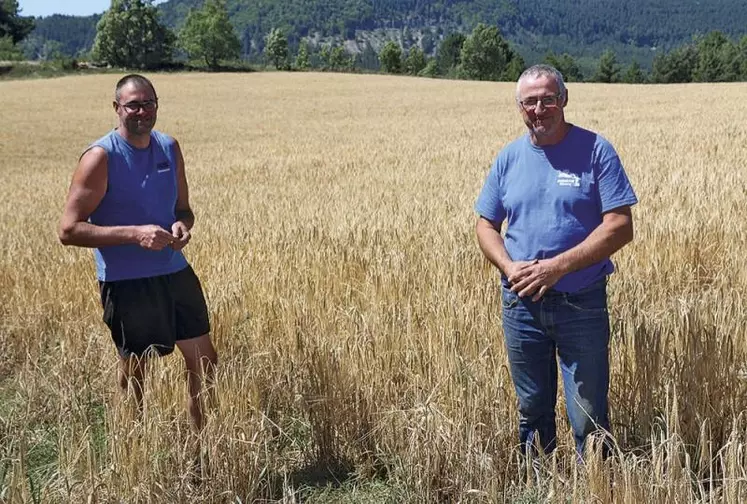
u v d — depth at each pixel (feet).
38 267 24.43
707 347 13.07
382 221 28.91
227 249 24.85
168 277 14.10
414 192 39.81
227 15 347.56
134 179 13.74
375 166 56.13
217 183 53.16
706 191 31.07
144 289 13.89
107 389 16.31
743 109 96.32
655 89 165.17
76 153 91.50
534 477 12.24
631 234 11.41
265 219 32.83
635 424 13.25
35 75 281.33
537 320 12.08
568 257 11.29
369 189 42.93
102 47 323.57
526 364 12.46
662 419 12.46
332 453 14.08
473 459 12.09
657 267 20.49
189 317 14.42
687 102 117.39
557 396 13.80
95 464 12.03
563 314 11.78
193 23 345.31
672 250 21.56
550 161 11.73
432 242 23.99
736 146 52.13
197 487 12.41
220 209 38.81
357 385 14.17
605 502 10.84
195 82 232.32
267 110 144.56
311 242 24.73
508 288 12.35
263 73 274.57
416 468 12.41
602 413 12.03
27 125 126.82
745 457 10.68
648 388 13.08
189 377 14.39
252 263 22.38
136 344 14.06
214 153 78.28
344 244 24.22
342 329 16.58
